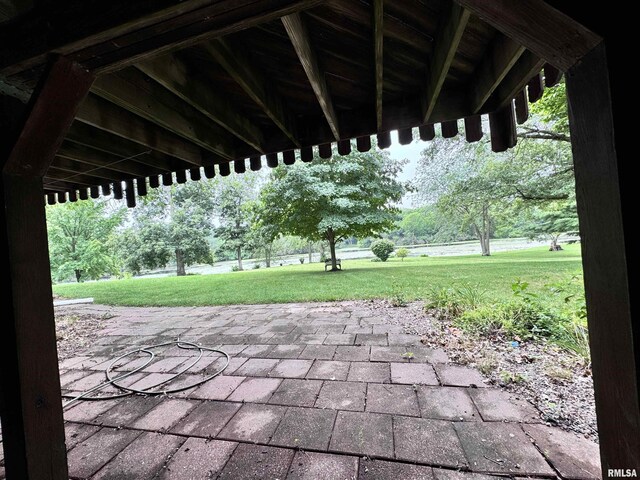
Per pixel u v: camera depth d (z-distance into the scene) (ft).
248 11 2.48
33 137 3.00
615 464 2.04
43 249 3.34
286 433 5.19
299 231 33.99
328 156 8.99
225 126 7.03
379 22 3.84
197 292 23.62
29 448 3.09
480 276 21.22
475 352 8.12
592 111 2.00
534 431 4.91
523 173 27.27
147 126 7.91
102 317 16.78
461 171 31.04
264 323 12.89
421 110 7.12
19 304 3.07
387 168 33.06
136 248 52.39
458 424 5.17
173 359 9.24
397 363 7.79
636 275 1.80
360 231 33.50
